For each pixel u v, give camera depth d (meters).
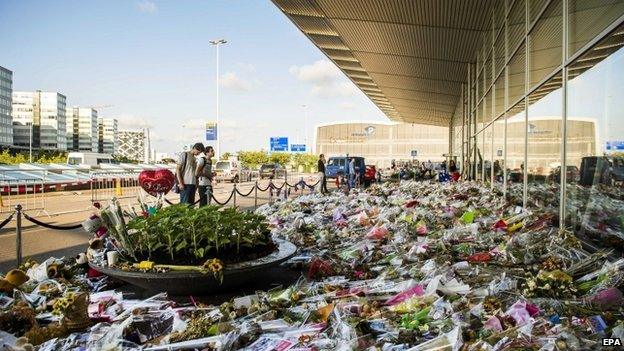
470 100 20.20
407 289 4.51
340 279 5.55
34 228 12.63
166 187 8.03
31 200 21.80
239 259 5.51
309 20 16.50
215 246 5.57
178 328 4.00
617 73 4.90
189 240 5.51
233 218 5.70
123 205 17.50
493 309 3.77
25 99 148.12
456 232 7.19
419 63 20.77
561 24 6.93
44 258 8.55
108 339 3.72
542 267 4.96
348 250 6.97
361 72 25.92
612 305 3.78
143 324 4.08
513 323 3.47
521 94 9.83
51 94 148.62
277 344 3.50
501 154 12.22
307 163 76.88
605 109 5.25
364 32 16.72
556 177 7.09
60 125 154.50
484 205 9.84
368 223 8.98
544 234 6.20
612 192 5.04
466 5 12.72
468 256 5.83
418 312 3.85
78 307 4.13
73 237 10.98
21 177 18.97
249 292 5.45
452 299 4.15
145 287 5.27
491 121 14.18
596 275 4.39
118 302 4.79
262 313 4.25
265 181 44.59
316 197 14.30
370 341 3.42
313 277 5.84
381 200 12.16
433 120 46.22
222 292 5.40
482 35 15.50
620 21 4.73
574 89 6.29
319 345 3.44
